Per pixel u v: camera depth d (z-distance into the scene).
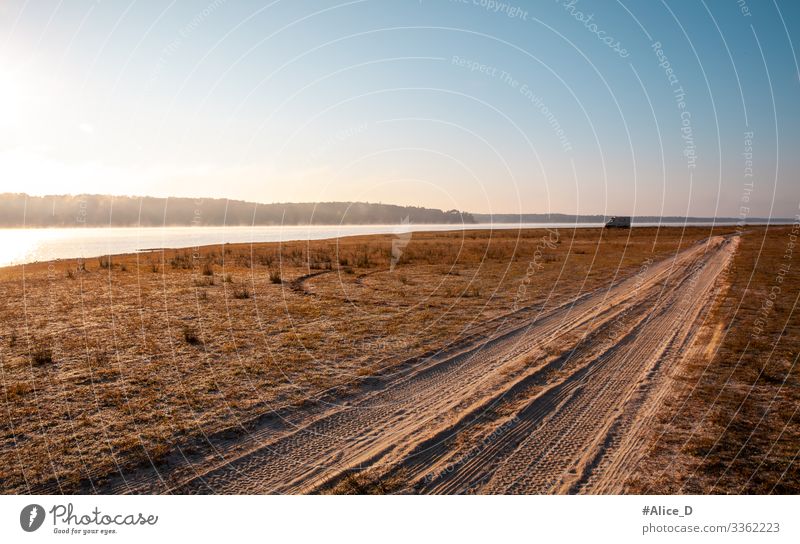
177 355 11.02
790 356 10.71
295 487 5.95
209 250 37.56
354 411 8.36
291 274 25.09
